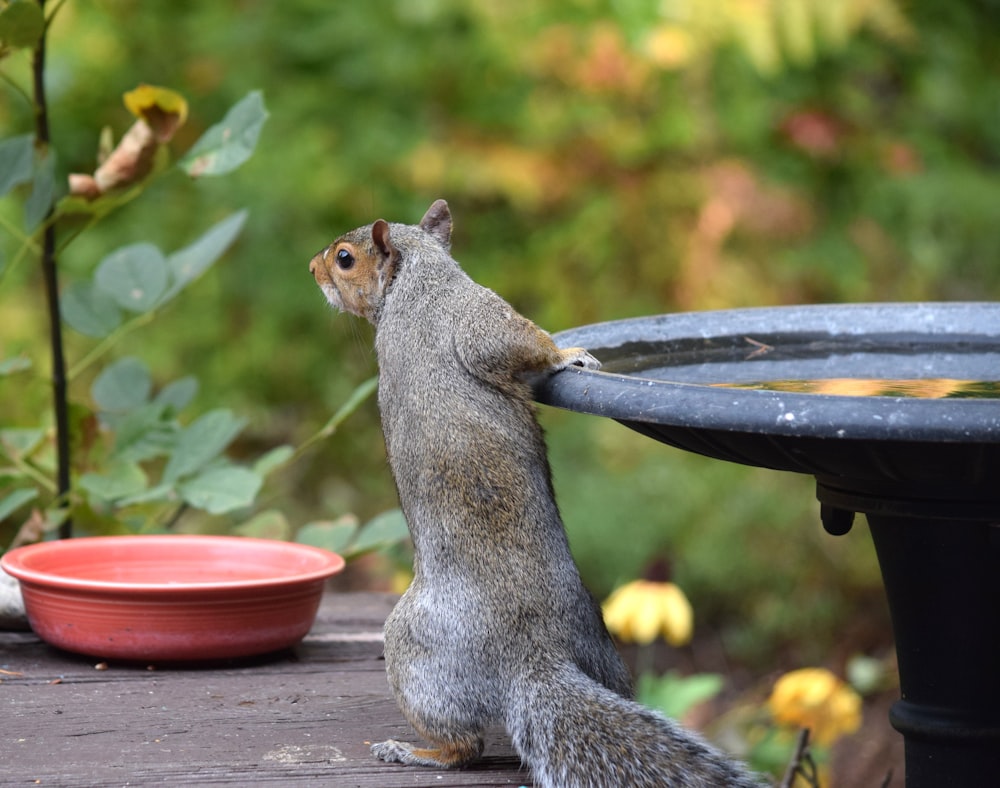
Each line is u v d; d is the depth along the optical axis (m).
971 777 5.27
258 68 15.12
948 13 15.89
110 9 15.12
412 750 5.11
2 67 14.20
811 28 14.45
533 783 4.91
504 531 4.95
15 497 7.10
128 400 8.16
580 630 4.95
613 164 14.62
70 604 6.01
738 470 13.91
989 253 15.57
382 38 15.02
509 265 15.23
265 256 15.03
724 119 14.92
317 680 6.12
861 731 11.18
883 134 15.26
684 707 7.68
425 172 14.34
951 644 5.22
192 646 6.07
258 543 6.67
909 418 3.91
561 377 5.02
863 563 13.12
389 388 5.42
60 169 14.56
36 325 13.72
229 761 5.06
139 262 7.90
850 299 15.07
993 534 5.05
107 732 5.33
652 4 14.02
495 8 14.57
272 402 15.27
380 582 13.01
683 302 14.52
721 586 12.97
